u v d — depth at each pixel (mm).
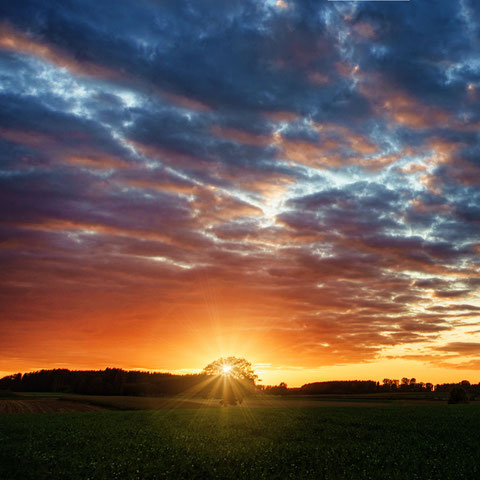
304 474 19953
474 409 59875
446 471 20562
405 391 141375
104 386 128625
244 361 87000
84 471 20000
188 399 95250
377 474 19703
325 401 99312
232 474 19828
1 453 24078
